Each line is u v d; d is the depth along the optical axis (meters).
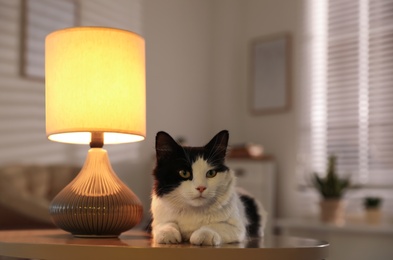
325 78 3.56
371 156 3.32
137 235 1.48
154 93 3.54
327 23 3.57
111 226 1.34
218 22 4.02
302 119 3.62
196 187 1.24
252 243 1.26
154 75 3.55
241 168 3.37
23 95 2.78
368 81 3.37
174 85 3.71
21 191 2.38
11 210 2.22
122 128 1.32
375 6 3.38
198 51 3.93
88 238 1.35
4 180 2.44
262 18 3.85
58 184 2.63
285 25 3.74
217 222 1.27
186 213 1.27
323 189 3.18
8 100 2.70
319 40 3.60
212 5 4.03
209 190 1.25
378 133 3.31
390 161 3.24
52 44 1.35
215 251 1.07
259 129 3.81
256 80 3.82
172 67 3.70
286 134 3.67
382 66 3.33
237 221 1.29
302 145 3.62
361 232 2.87
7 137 2.69
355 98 3.42
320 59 3.59
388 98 3.29
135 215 1.37
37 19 2.83
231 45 3.94
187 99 3.80
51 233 1.55
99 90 1.31
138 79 1.38
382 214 3.21
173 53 3.71
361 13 3.43
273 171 3.60
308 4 3.65
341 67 3.50
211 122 4.00
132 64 1.36
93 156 1.41
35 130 2.84
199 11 3.97
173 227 1.24
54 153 2.93
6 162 2.68
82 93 1.30
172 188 1.27
